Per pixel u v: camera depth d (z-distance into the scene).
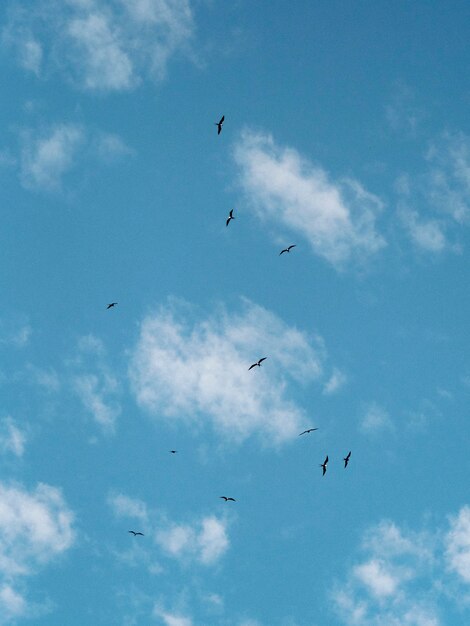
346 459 117.12
